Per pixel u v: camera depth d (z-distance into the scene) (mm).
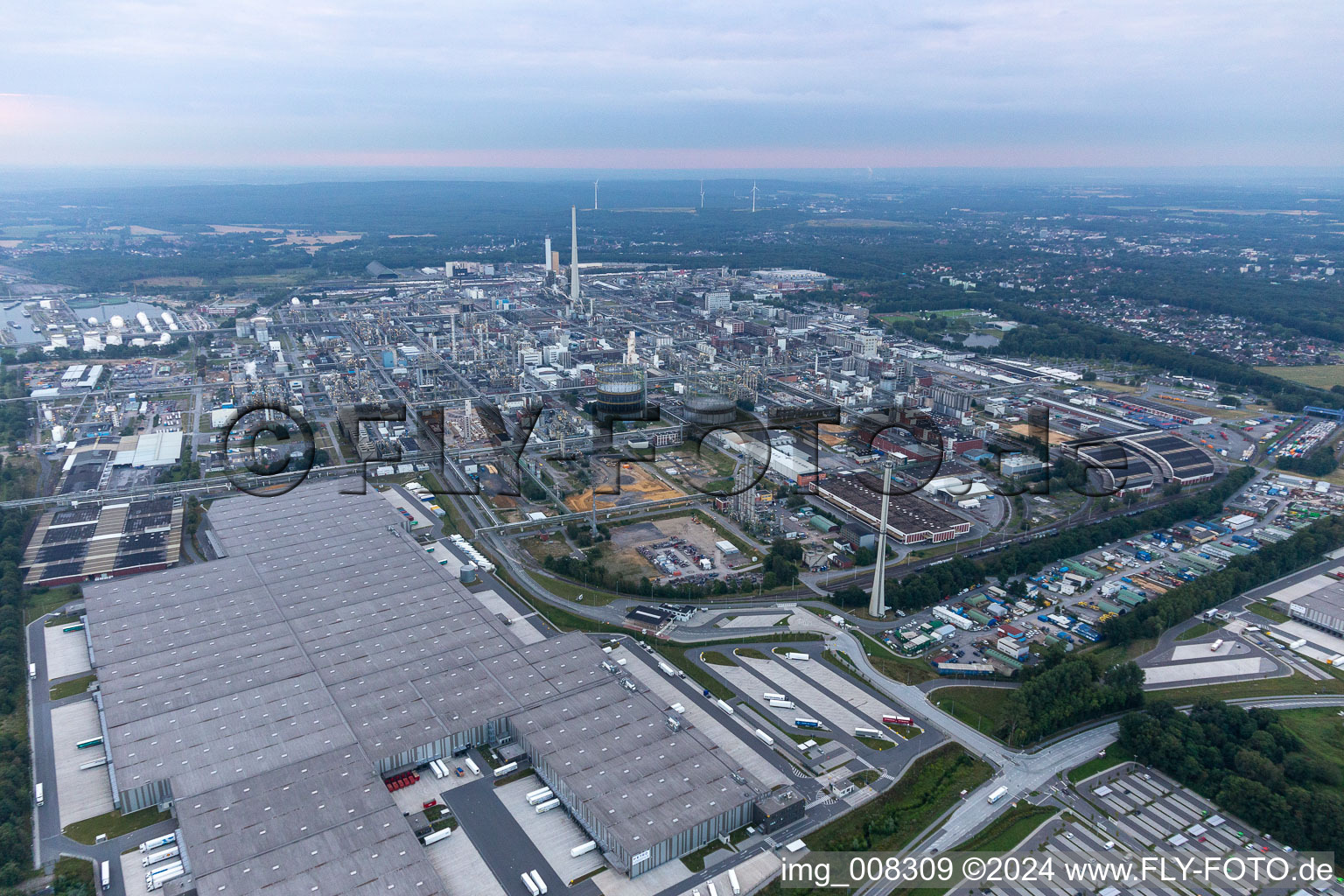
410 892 146250
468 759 190000
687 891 157125
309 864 152125
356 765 179125
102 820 173000
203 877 148625
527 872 160250
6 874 156625
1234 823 181375
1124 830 178125
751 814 175250
